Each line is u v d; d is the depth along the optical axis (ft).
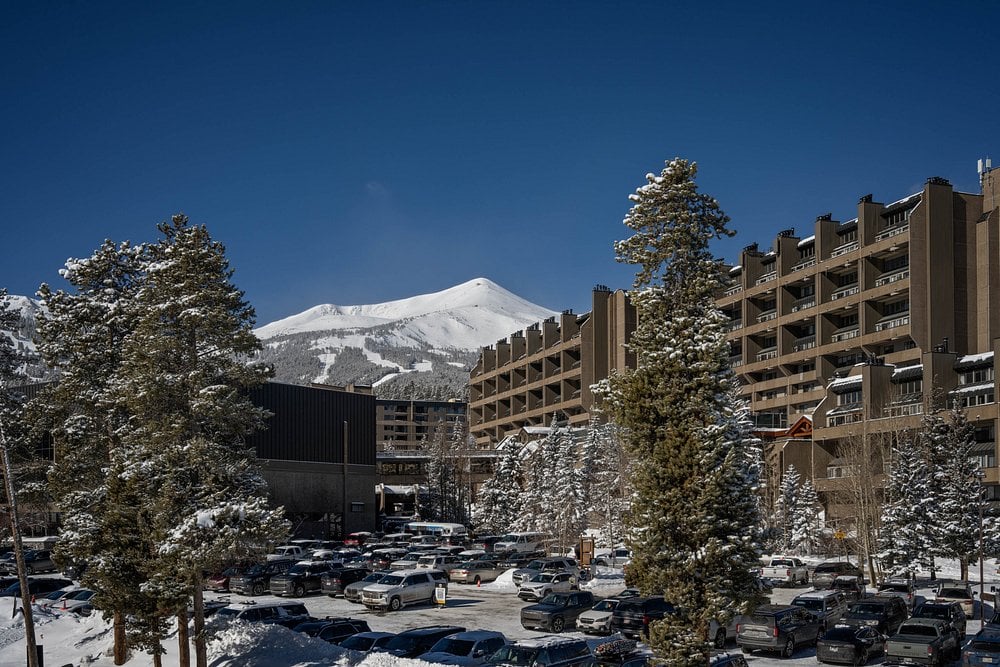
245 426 106.32
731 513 83.25
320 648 103.04
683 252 88.22
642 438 86.58
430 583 163.53
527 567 190.19
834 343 328.08
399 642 101.91
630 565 86.17
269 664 100.83
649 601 124.16
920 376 280.51
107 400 112.37
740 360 379.96
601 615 127.34
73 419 119.34
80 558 100.94
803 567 197.57
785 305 355.97
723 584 81.56
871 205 321.52
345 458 318.04
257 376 106.22
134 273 127.03
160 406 102.32
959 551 174.81
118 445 118.52
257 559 99.14
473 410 576.61
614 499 262.67
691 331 85.10
